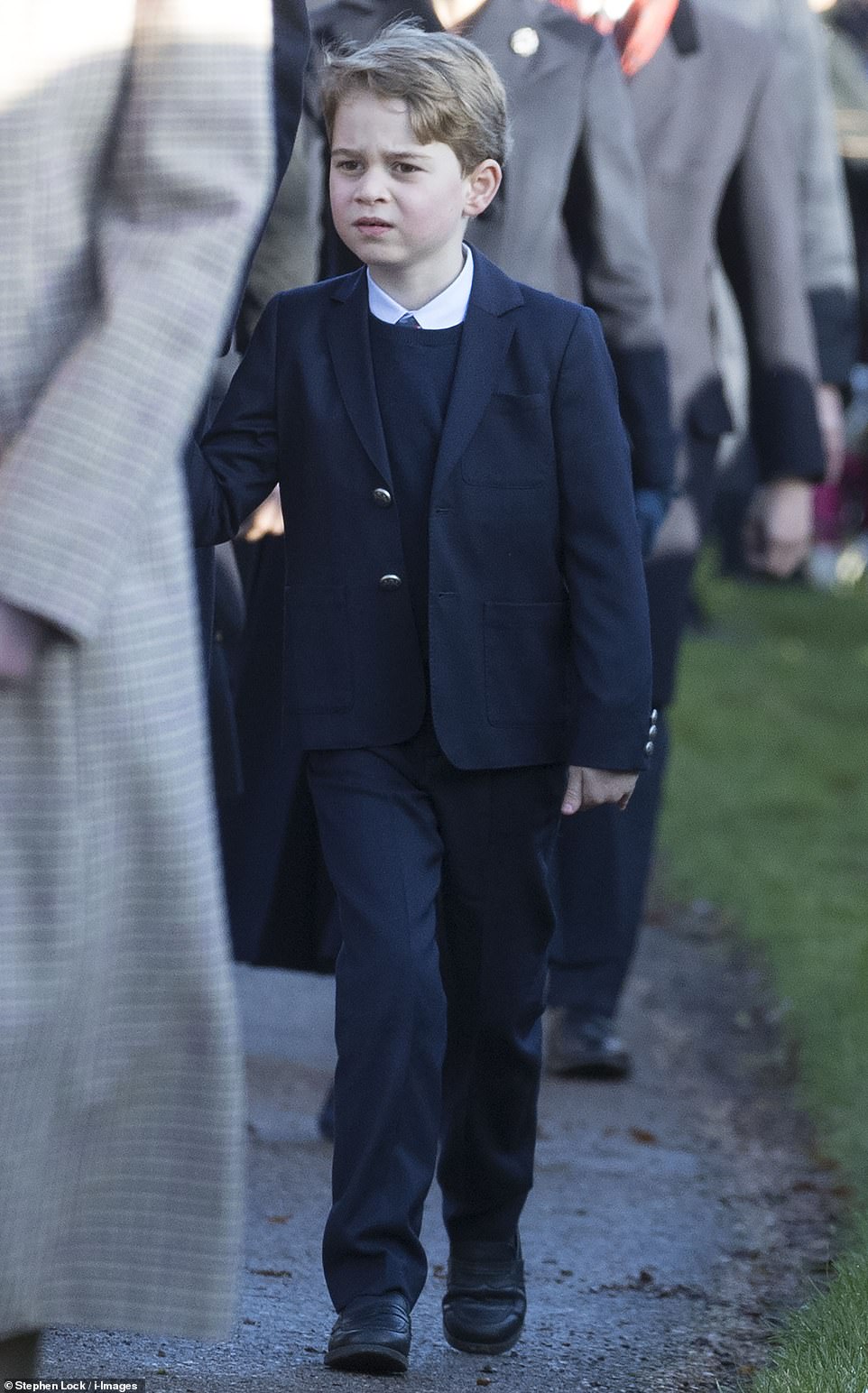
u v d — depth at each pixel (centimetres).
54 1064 604
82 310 623
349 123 858
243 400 889
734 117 1429
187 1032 624
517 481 870
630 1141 1294
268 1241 1042
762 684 3262
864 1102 1315
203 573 905
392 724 871
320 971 1072
